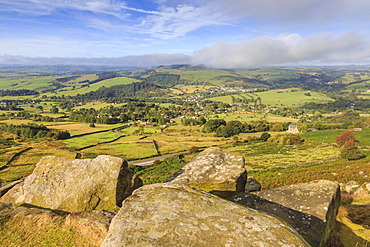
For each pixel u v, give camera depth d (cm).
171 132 14712
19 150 8356
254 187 1609
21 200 1196
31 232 852
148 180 5356
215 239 450
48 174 1270
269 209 972
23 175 5897
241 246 429
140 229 472
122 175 1233
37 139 10588
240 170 1397
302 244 445
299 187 1070
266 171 5144
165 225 488
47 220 917
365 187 2294
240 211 578
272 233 477
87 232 830
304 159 6259
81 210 1126
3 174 5969
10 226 885
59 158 1346
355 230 1102
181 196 641
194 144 10562
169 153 8906
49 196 1182
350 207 1527
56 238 812
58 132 11531
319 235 823
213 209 576
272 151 8112
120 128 15688
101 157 1302
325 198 964
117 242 430
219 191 1291
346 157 5244
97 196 1159
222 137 12562
